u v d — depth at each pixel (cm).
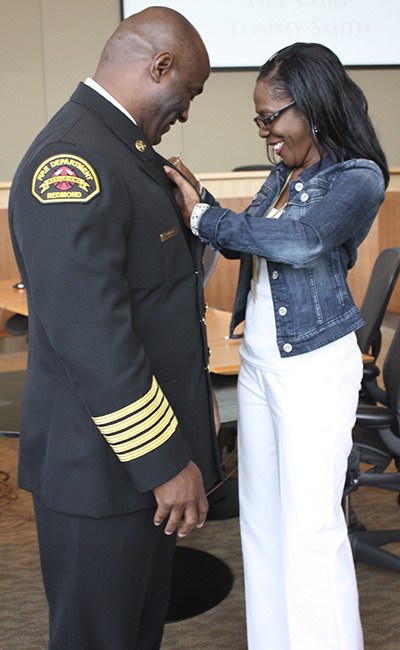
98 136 148
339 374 176
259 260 179
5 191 532
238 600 260
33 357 160
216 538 302
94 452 152
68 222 137
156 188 156
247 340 183
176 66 156
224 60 750
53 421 155
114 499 153
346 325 175
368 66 774
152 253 153
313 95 167
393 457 262
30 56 747
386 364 269
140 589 163
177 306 161
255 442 188
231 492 328
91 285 138
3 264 538
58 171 140
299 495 178
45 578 165
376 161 172
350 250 179
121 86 155
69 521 156
